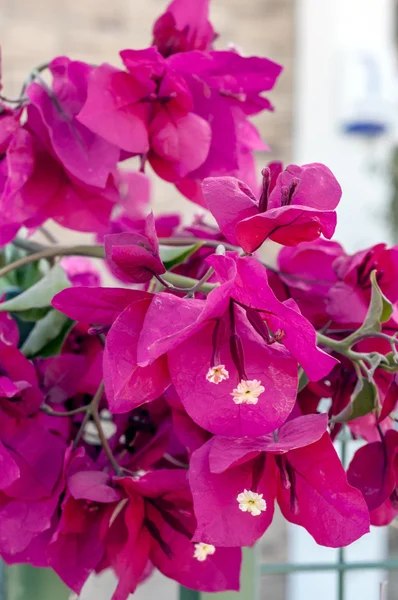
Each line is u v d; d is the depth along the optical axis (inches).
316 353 12.4
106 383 12.6
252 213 13.1
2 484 13.4
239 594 16.4
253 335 13.0
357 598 44.8
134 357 12.7
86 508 13.9
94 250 15.4
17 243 16.6
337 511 12.9
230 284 12.4
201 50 16.3
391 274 15.3
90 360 15.9
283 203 12.9
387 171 58.1
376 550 45.7
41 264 18.0
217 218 13.1
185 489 13.5
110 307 13.1
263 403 12.8
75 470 14.0
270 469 13.0
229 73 15.8
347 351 13.8
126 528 14.0
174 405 13.7
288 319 12.6
